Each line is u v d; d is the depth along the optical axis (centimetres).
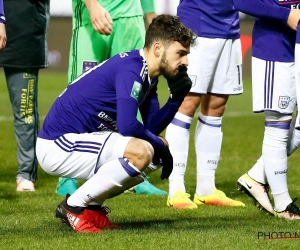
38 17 1994
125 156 1363
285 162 1634
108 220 1466
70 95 1408
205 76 1784
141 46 1938
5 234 1402
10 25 1975
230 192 1995
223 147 2956
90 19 1809
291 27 1547
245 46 3397
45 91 5416
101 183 1380
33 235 1387
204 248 1276
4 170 2361
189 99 1802
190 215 1647
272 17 1563
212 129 1831
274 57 1599
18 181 2030
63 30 7356
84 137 1399
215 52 1784
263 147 1653
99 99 1392
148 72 1373
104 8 1906
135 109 1344
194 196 1855
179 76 1399
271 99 1609
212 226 1495
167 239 1341
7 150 2798
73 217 1416
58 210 1436
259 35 1620
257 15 1585
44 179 2220
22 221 1541
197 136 1842
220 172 2358
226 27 1786
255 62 1634
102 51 1922
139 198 1880
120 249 1262
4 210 1686
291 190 2005
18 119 2016
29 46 1994
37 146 1435
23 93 2005
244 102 5150
